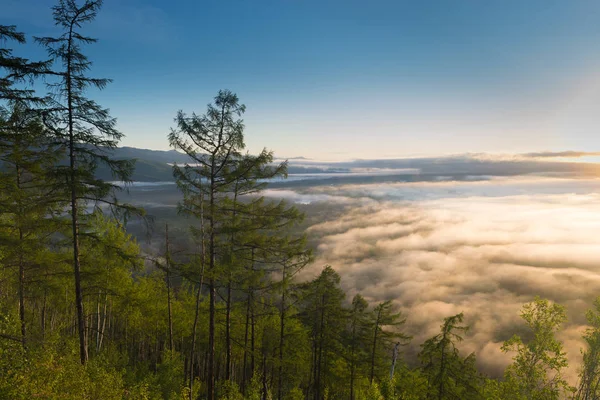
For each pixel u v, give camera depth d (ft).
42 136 40.68
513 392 55.88
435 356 80.79
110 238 67.82
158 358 113.50
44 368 32.89
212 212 48.29
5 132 38.75
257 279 54.39
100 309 89.97
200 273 48.80
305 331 84.74
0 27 33.30
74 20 39.78
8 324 35.78
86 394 34.09
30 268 45.88
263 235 53.26
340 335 93.25
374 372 95.66
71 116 41.29
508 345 57.82
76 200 44.01
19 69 36.52
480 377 81.82
